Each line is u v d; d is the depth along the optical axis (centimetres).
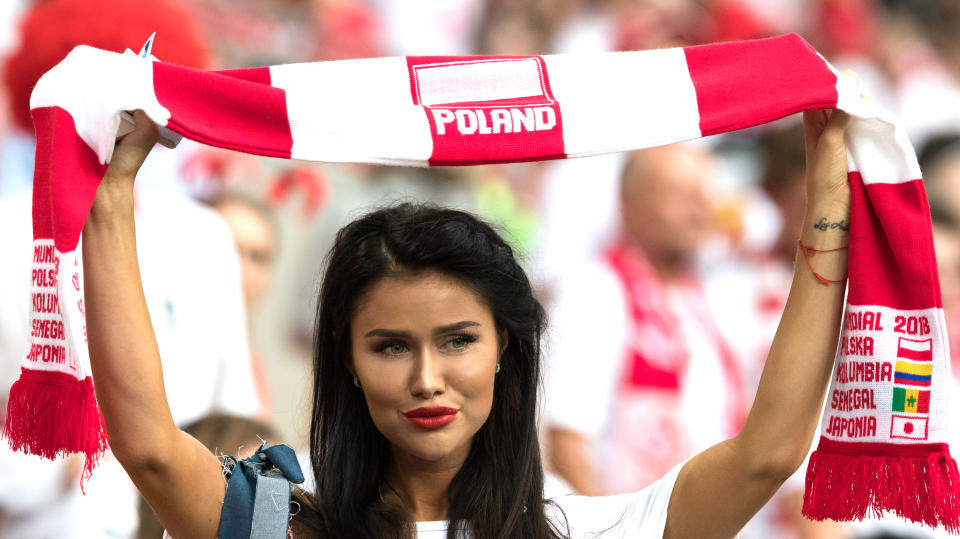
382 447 602
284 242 1297
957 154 1086
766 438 586
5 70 853
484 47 1616
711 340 1051
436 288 566
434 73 601
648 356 999
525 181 1465
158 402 554
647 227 1059
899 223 589
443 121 591
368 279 570
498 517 593
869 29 1738
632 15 1596
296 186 1277
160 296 818
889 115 591
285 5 1510
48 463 801
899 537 1011
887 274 595
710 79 605
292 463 582
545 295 997
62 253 539
